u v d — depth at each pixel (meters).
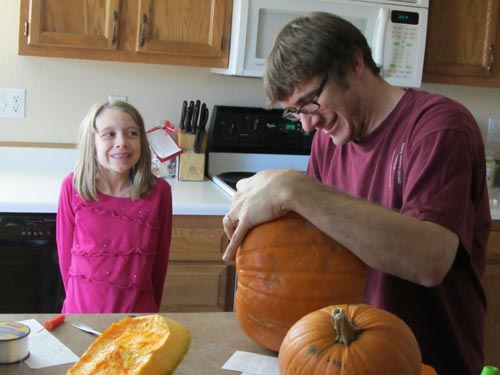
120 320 1.28
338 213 1.13
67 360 1.12
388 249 1.12
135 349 1.10
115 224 2.05
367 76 1.38
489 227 1.40
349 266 1.16
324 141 1.64
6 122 2.91
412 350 0.97
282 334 1.15
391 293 1.35
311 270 1.15
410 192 1.24
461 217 1.19
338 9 2.78
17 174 2.76
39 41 2.60
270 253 1.16
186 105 2.98
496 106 3.51
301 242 1.16
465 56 3.07
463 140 1.24
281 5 2.71
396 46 2.88
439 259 1.14
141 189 2.08
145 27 2.68
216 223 2.55
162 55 2.74
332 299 1.14
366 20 2.83
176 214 2.49
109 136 2.02
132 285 2.03
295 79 1.29
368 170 1.43
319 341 0.97
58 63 2.92
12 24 2.84
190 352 1.16
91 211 2.05
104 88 3.00
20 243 2.37
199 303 2.59
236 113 3.07
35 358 1.12
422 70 2.99
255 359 1.15
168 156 2.86
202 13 2.73
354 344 0.95
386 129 1.38
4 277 2.39
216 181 2.90
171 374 1.07
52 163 2.93
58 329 1.25
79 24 2.63
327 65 1.28
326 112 1.35
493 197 3.14
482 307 1.43
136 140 2.05
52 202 2.37
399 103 1.38
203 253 2.56
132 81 3.02
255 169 3.14
